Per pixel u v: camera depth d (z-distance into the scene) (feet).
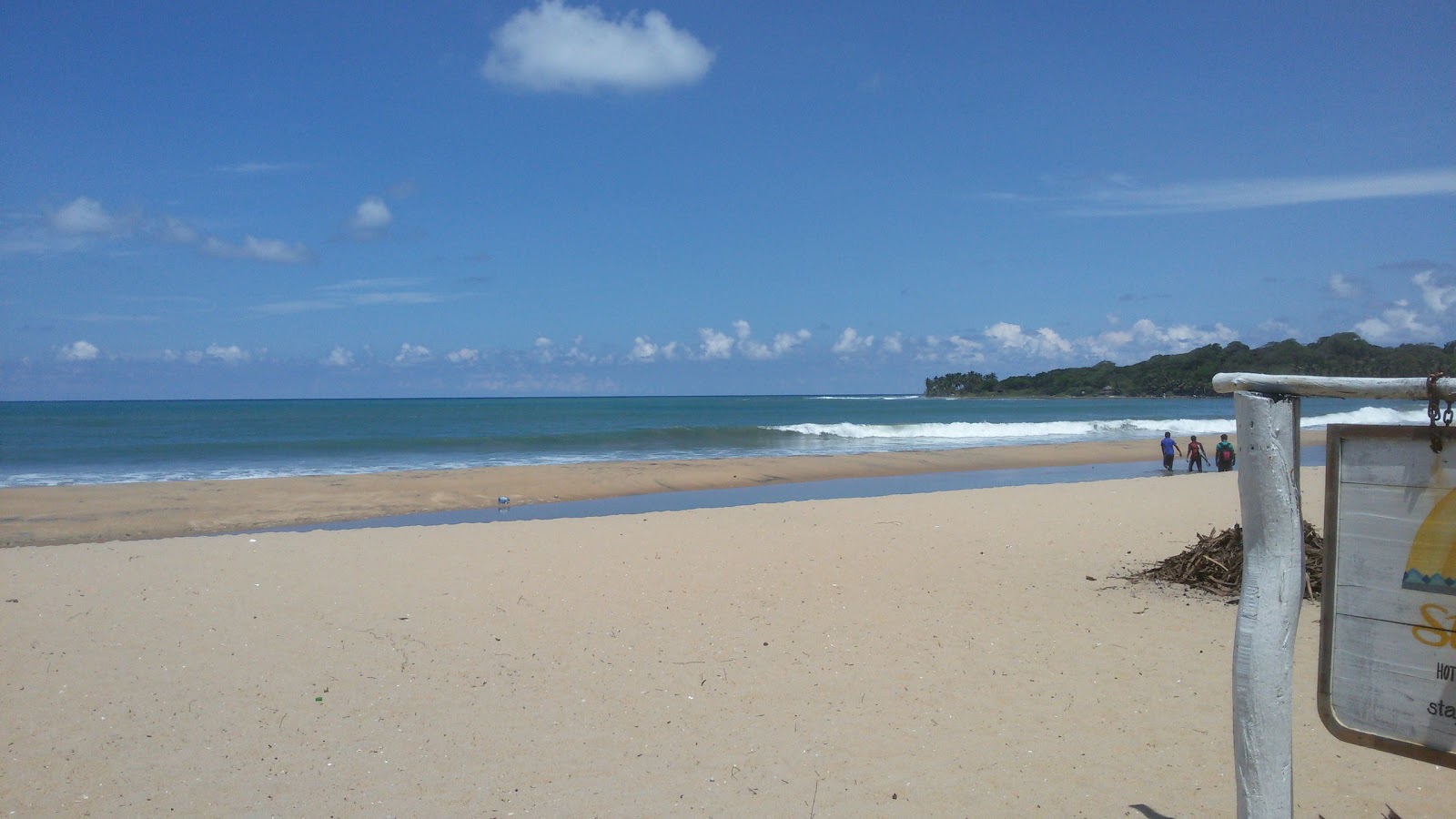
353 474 75.92
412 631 25.52
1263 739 9.63
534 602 28.50
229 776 16.43
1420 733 9.25
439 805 15.21
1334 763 16.14
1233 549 29.84
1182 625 25.04
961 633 24.64
